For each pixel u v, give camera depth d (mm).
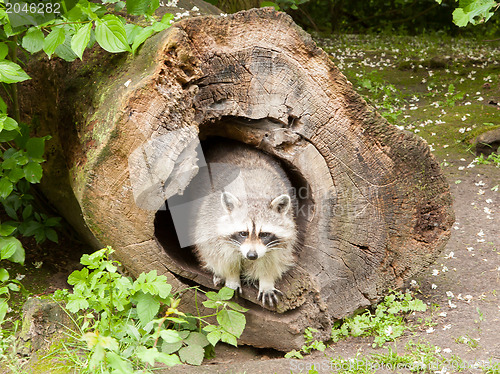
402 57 11180
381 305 4539
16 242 4625
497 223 5883
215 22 3994
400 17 15219
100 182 3885
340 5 14625
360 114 4277
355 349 4141
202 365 3896
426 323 4305
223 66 4039
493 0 4816
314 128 4258
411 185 4484
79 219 5180
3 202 5211
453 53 11398
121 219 3965
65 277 5098
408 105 8914
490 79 9633
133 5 4102
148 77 3725
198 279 4211
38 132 5203
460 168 6926
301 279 4254
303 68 4172
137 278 4133
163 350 3871
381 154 4371
